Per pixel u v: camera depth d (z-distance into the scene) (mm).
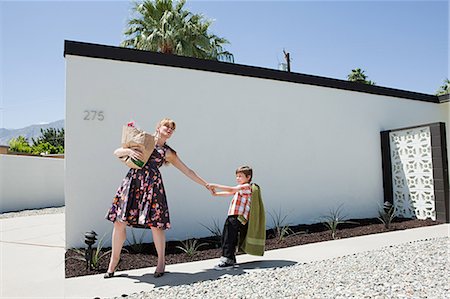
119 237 4035
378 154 8617
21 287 3619
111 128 5770
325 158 7828
